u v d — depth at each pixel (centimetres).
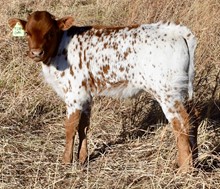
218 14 1519
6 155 1028
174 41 895
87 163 1002
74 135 1006
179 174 917
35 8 1923
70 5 2022
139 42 918
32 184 938
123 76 944
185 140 910
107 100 1244
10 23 1026
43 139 1113
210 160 993
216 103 1209
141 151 1048
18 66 1374
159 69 896
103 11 1862
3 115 1191
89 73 979
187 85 904
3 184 928
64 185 941
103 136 1139
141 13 1586
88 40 978
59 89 1026
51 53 982
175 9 1520
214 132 1103
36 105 1239
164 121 1176
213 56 1398
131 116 1190
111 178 942
